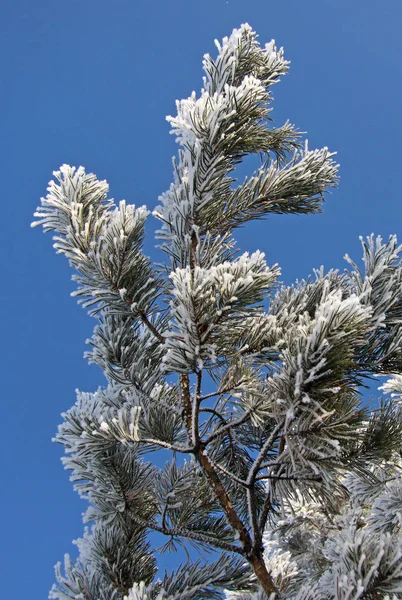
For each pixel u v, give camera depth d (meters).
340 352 1.66
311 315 2.49
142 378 2.50
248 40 3.36
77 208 2.50
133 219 2.43
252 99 2.65
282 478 2.12
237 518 2.23
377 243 2.11
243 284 1.76
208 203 2.59
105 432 2.22
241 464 2.75
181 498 2.64
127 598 1.91
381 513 3.43
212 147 2.53
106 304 2.52
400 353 2.10
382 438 2.25
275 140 3.38
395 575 1.56
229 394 2.21
